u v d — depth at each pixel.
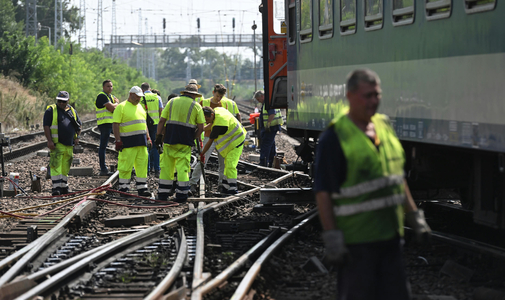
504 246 19.88
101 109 38.66
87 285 15.70
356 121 9.93
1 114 80.94
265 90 29.25
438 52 16.30
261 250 18.88
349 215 9.85
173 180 31.08
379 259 10.06
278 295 15.09
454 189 23.56
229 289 14.88
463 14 15.22
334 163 9.75
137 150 30.73
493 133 14.17
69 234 22.39
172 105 29.00
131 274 16.72
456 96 15.59
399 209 10.11
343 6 21.53
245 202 29.09
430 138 16.81
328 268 17.20
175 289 15.09
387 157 9.90
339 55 21.91
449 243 18.55
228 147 30.00
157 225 22.53
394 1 18.30
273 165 41.62
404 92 18.03
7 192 31.53
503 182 15.97
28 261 17.42
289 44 27.14
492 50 14.16
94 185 35.47
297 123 26.45
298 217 23.20
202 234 20.53
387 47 18.80
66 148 31.78
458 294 14.77
